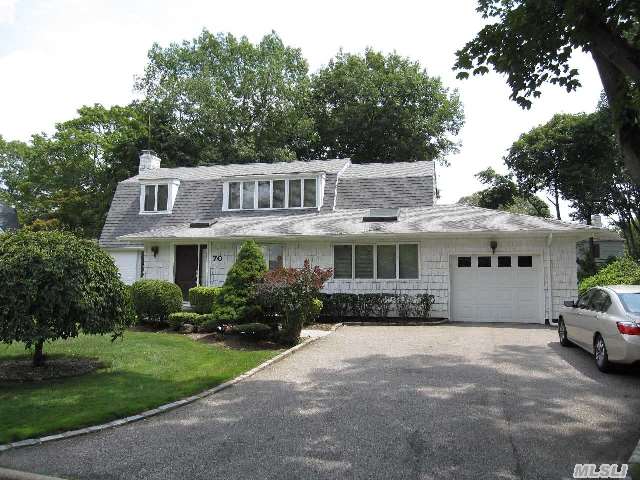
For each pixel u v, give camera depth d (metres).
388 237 17.06
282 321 12.45
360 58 42.31
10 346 10.89
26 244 8.43
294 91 42.62
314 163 25.92
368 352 10.79
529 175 39.69
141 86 45.12
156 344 11.55
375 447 5.31
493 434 5.67
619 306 8.67
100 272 8.80
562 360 9.79
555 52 8.19
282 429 5.93
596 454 5.08
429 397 7.22
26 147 56.75
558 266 16.08
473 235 16.30
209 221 21.34
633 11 7.07
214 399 7.29
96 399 7.05
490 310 16.62
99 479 4.59
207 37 44.00
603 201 37.88
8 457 5.11
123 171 38.44
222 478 4.59
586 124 35.53
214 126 39.62
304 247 18.16
